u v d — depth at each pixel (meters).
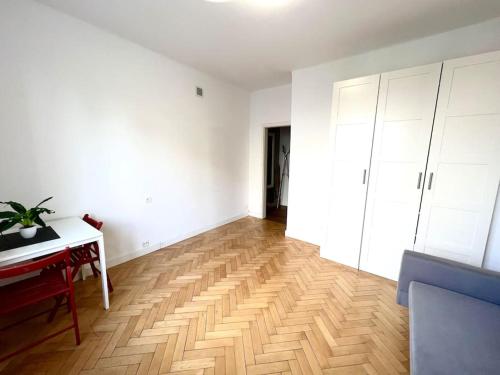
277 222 4.55
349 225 2.70
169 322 1.83
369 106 2.40
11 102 1.86
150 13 2.04
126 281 2.39
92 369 1.42
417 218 2.25
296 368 1.46
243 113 4.43
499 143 1.81
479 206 1.94
